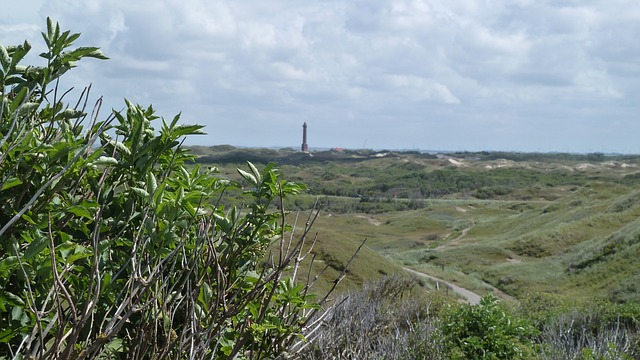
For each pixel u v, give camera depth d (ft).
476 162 506.07
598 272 104.06
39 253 5.18
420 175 418.72
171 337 5.82
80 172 5.97
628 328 39.55
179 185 6.63
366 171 444.55
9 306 5.28
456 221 250.37
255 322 6.53
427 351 24.63
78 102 6.57
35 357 4.70
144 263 6.01
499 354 27.32
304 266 30.45
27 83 6.19
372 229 242.37
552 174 434.30
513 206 288.51
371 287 38.32
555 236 147.02
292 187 6.80
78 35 6.28
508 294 111.14
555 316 41.98
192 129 6.55
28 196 5.58
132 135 6.50
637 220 120.06
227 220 6.72
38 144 5.66
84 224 5.92
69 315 5.37
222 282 6.54
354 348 20.06
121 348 6.19
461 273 128.77
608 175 414.00
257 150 505.25
